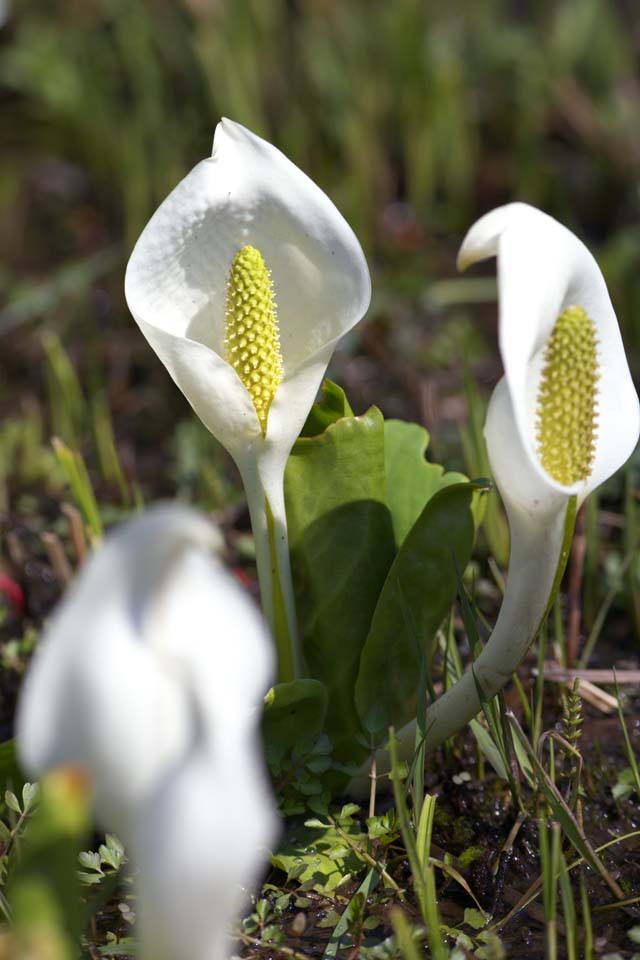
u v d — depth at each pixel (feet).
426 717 3.26
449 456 4.39
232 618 2.72
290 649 3.30
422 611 3.28
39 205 7.24
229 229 3.21
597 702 3.65
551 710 3.67
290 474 3.30
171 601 2.72
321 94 6.93
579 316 3.02
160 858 2.65
